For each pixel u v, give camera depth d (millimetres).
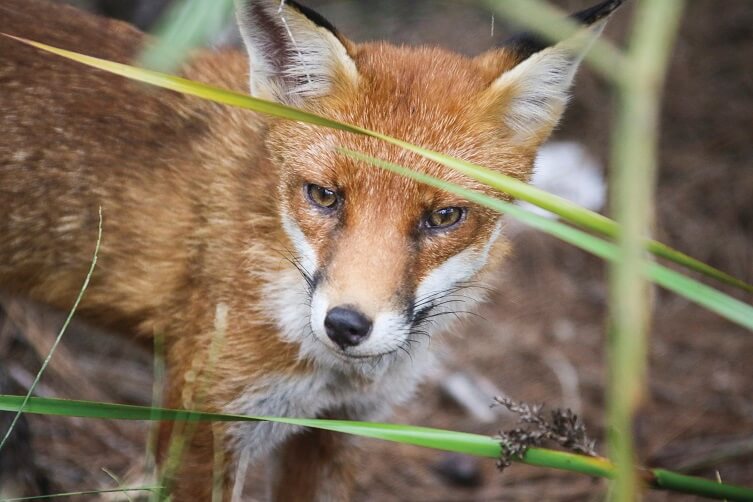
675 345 12195
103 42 7844
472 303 7609
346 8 15406
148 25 12391
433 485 10500
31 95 7621
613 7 6609
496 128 6938
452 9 15406
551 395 11484
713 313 12648
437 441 5688
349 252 6230
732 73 15500
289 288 6992
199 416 5715
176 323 7527
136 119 7605
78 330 11445
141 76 5094
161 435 7402
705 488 5969
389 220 6367
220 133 7520
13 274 7977
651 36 3576
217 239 7258
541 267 13414
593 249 4719
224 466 7340
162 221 7488
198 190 7418
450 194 6477
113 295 7738
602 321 12617
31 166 7605
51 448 10047
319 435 8250
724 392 11453
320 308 6137
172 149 7551
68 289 7906
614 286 3619
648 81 3555
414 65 7098
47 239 7738
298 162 6723
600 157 14266
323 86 6895
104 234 7613
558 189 13633
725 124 14922
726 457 9289
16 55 7645
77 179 7582
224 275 7168
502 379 11773
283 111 5090
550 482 10430
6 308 10180
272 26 6914
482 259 6973
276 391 7246
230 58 8016
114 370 11289
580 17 6777
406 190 6406
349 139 6559
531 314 12727
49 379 10453
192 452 7246
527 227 13773
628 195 3566
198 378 7211
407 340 6516
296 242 6766
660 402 11359
